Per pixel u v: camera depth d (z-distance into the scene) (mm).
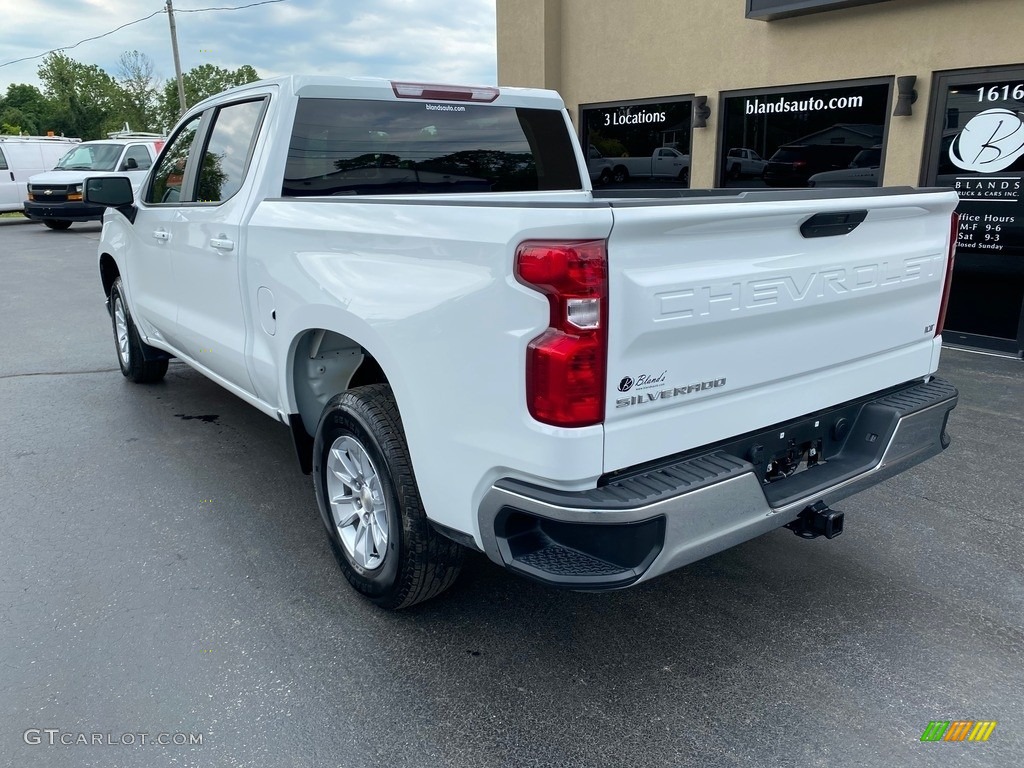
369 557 3139
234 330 3941
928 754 2414
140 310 5504
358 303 2805
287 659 2873
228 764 2373
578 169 4707
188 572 3475
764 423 2701
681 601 3270
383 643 2975
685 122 9500
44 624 3068
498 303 2258
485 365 2328
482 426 2385
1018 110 6828
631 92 9961
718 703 2645
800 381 2791
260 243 3477
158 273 4938
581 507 2199
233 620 3115
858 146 8008
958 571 3496
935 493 4277
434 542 2842
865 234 2840
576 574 2285
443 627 3080
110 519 3969
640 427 2312
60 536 3785
